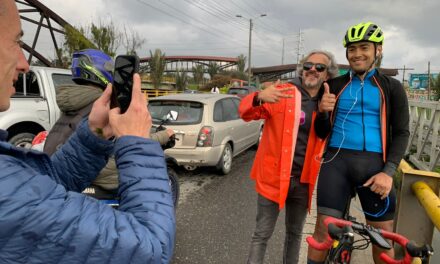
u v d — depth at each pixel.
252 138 8.07
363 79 2.45
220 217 4.44
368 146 2.38
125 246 0.77
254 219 4.39
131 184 0.90
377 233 1.53
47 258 0.72
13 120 5.34
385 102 2.36
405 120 2.33
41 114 5.79
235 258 3.42
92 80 2.29
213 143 5.87
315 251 2.46
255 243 2.67
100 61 2.31
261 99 2.41
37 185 0.74
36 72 5.93
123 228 0.79
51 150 2.20
